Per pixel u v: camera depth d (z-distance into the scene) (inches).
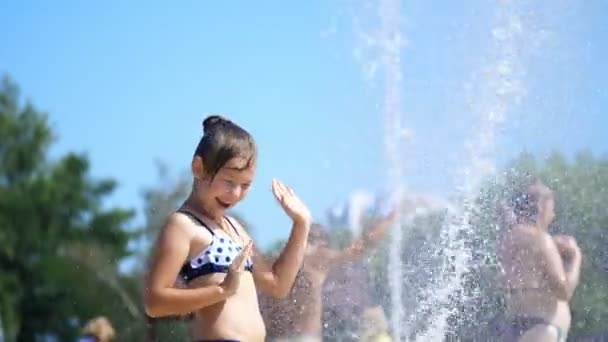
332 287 343.0
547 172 378.3
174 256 212.5
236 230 228.7
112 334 480.7
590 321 358.3
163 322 394.9
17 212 1695.4
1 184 1894.7
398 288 346.9
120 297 782.5
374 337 340.8
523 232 347.3
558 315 339.9
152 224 844.6
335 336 342.6
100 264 1106.7
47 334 1391.5
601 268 367.9
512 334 339.9
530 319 339.3
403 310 346.0
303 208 236.8
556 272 341.7
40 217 1696.6
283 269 232.5
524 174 370.0
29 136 1941.4
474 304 344.8
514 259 344.8
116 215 1600.6
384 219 352.2
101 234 1572.3
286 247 235.3
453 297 346.0
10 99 1971.0
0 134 1927.9
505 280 344.2
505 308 342.0
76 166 1766.7
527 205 351.9
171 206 858.1
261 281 231.3
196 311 218.5
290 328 333.7
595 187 377.4
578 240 371.2
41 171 1930.4
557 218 374.6
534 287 341.4
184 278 215.9
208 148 217.5
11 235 1665.8
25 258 1641.2
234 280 207.9
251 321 217.0
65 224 1686.8
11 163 1913.1
